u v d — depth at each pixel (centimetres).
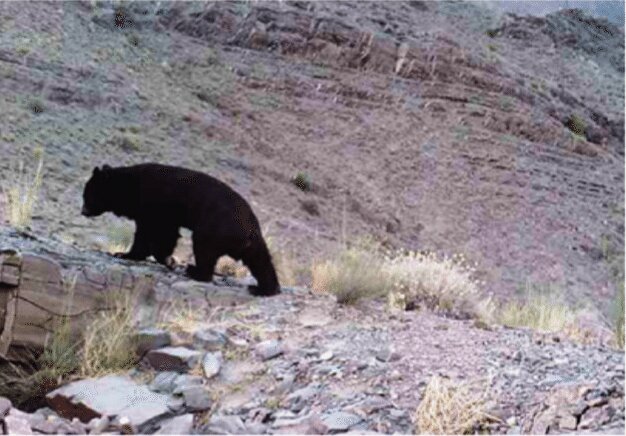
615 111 4553
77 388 604
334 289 884
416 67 3781
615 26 5412
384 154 3284
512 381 599
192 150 2698
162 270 876
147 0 3662
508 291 2552
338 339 709
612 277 3017
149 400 589
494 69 3981
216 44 3600
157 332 687
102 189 918
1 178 1822
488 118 3700
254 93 3362
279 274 1052
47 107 2488
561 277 2852
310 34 3731
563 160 3706
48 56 2802
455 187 3256
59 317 666
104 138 2473
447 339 713
